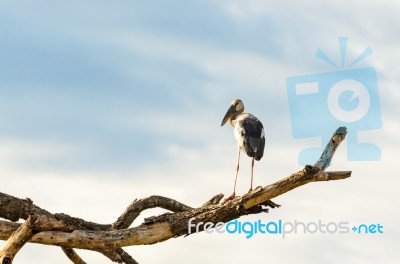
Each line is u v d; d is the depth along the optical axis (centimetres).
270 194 1351
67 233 1263
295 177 1345
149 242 1325
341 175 1356
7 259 1127
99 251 1300
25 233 1121
